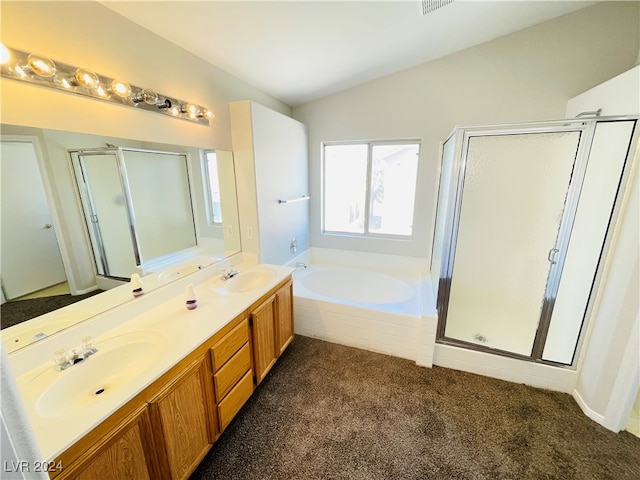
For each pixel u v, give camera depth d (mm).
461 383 2033
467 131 1905
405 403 1845
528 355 2051
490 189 2113
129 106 1488
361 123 3043
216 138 2152
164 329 1400
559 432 1632
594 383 1716
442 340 2221
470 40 2348
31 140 1118
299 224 3299
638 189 1487
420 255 3205
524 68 2365
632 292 1505
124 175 1515
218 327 1420
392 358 2322
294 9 1546
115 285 1478
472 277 2346
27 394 979
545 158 1933
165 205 1782
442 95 2672
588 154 1690
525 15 2086
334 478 1378
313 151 3350
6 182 1065
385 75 2816
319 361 2281
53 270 1212
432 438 1594
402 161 3111
